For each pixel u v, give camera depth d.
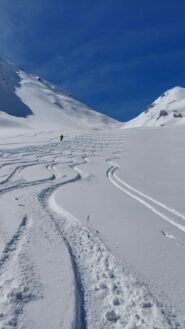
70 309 4.11
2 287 4.55
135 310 4.17
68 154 24.97
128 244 6.28
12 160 19.58
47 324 3.84
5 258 5.45
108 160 21.92
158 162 20.34
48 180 13.23
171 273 5.12
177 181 13.66
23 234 6.61
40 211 8.41
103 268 5.26
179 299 4.40
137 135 43.91
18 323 3.83
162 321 3.94
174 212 8.80
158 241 6.50
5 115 161.50
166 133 45.06
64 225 7.44
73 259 5.59
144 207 9.32
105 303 4.34
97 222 7.64
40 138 39.66
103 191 11.48
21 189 11.16
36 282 4.73
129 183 13.20
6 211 8.30
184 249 6.14
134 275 5.01
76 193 10.96
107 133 48.66
